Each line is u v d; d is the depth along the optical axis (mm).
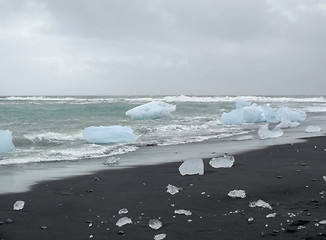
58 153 8539
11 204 4324
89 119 17641
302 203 4051
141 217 3736
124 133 10836
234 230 3262
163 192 4770
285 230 3195
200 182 5270
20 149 9133
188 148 9297
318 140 10320
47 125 14297
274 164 6559
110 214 3883
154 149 9234
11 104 25281
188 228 3359
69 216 3836
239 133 12898
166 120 17906
